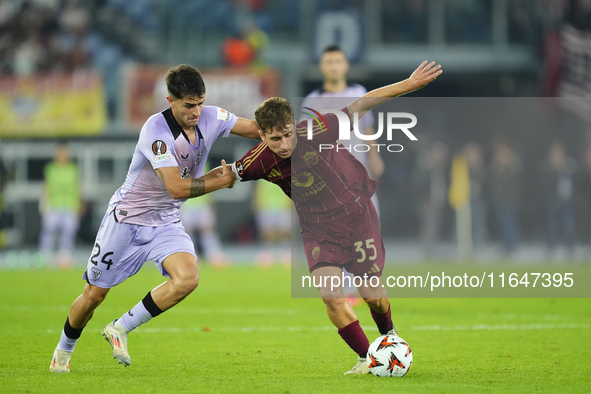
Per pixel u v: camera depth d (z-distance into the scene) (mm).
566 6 76000
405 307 31625
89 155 76438
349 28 76125
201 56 87188
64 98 74500
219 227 78688
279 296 35750
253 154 16984
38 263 58625
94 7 85062
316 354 20281
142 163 17188
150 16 87188
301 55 87625
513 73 87812
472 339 22844
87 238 76000
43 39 81375
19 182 74562
